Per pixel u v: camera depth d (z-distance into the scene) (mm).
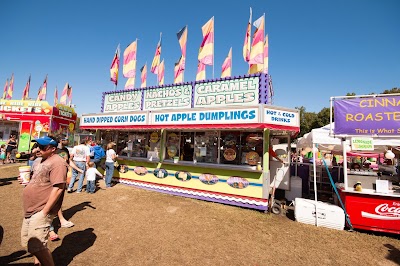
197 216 6039
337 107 6070
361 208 5473
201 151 7938
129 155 9672
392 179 7805
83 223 5297
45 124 17172
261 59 7758
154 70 10992
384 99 5711
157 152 8805
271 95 8914
